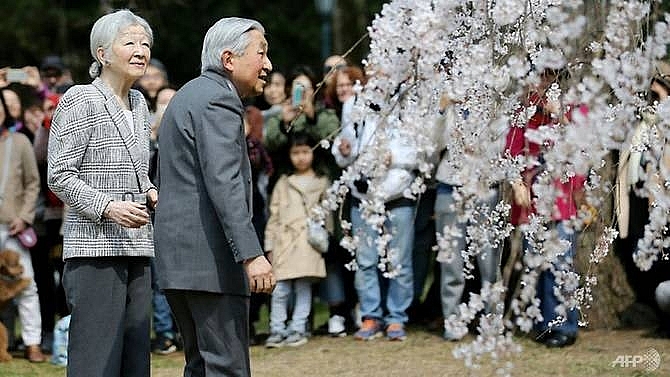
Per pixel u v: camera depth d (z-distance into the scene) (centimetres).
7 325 980
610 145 561
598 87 544
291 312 1009
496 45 611
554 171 562
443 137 720
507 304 920
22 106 1042
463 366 819
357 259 931
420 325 1006
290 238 946
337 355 887
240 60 548
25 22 2344
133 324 627
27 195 930
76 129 605
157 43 2344
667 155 625
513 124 623
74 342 611
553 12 555
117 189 614
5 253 909
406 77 666
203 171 529
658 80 714
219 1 2412
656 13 612
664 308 867
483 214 671
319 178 959
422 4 631
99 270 608
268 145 965
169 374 843
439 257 635
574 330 882
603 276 967
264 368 849
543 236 593
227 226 520
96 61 630
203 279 537
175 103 551
